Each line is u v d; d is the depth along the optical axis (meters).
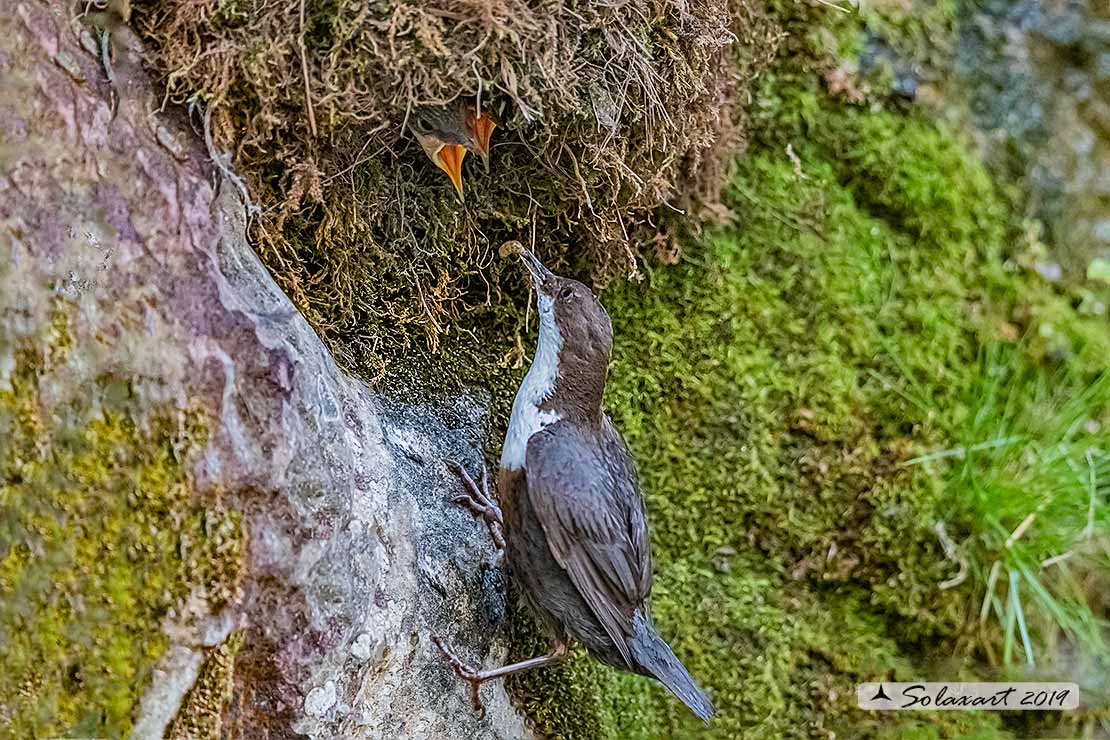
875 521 5.69
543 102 4.18
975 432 5.77
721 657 5.59
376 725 3.97
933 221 5.99
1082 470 5.83
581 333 4.74
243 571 3.47
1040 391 6.08
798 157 5.84
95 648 3.36
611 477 4.69
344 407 4.07
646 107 4.46
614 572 4.55
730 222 5.66
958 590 5.71
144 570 3.39
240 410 3.51
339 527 3.69
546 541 4.62
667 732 5.52
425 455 4.61
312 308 4.40
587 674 5.41
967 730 5.70
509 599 4.95
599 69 4.25
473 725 4.50
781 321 5.68
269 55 3.75
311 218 4.29
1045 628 5.82
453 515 4.62
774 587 5.69
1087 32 6.59
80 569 3.36
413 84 3.93
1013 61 6.39
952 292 5.98
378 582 3.89
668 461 5.61
